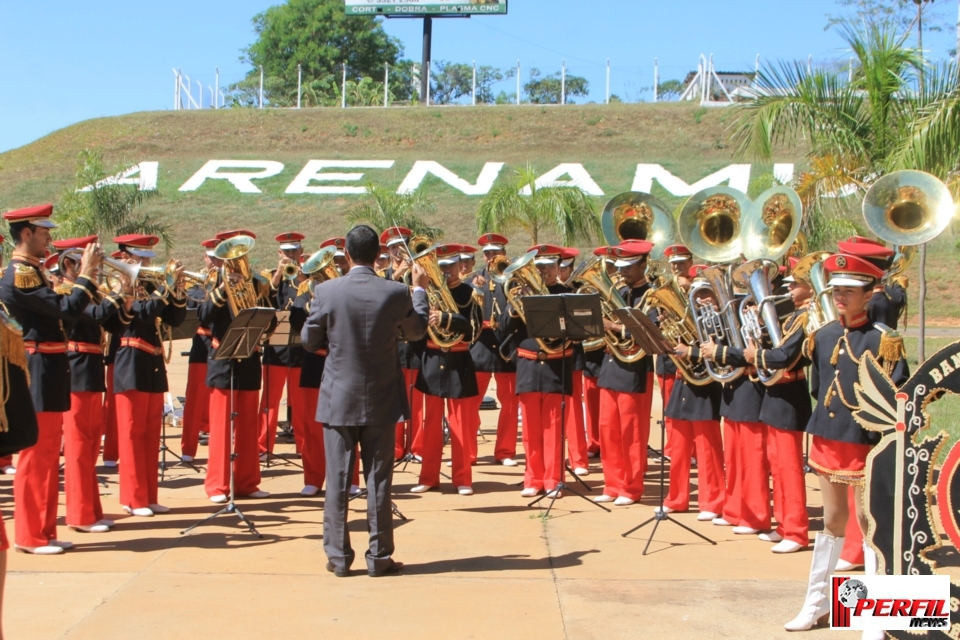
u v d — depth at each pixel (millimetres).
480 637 4625
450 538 6469
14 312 5949
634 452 7586
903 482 4207
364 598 5188
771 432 6340
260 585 5410
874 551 4273
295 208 36219
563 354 7391
